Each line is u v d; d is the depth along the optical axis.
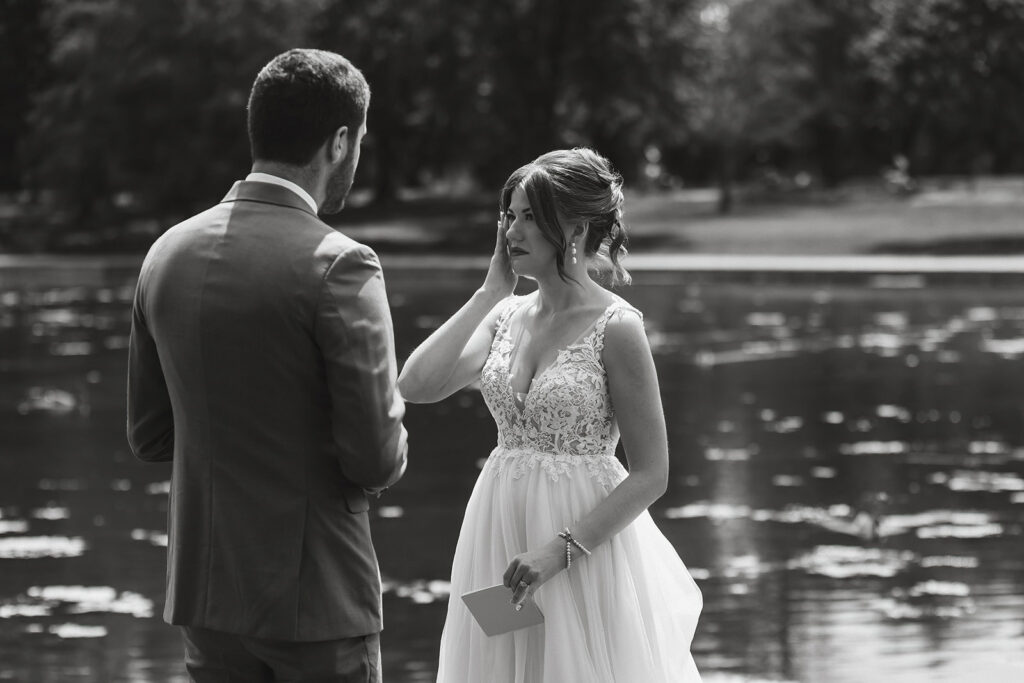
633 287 27.83
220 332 2.82
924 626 6.08
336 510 2.90
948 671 5.36
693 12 44.38
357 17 45.69
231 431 2.85
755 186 56.16
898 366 15.70
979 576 6.98
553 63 44.81
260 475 2.86
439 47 45.25
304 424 2.85
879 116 52.09
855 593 6.66
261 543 2.85
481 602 3.17
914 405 12.92
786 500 8.93
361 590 2.92
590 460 3.34
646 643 3.29
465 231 42.91
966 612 6.30
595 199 3.28
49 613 6.48
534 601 3.27
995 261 30.83
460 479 9.62
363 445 2.80
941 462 10.18
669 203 47.47
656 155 60.34
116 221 48.66
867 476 9.69
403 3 45.22
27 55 54.12
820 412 12.59
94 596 6.78
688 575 3.52
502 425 3.44
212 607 2.88
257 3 45.22
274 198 2.92
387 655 5.78
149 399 3.07
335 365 2.79
